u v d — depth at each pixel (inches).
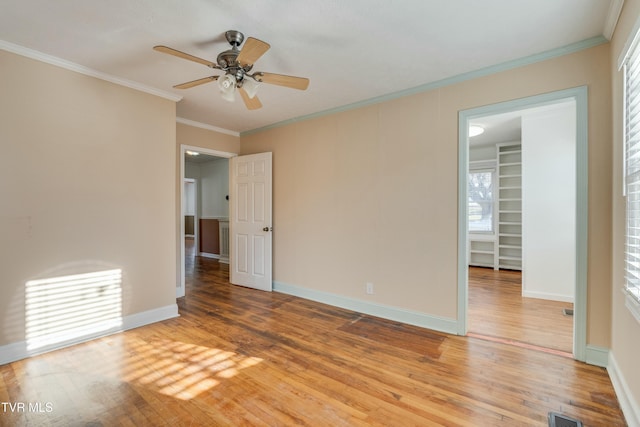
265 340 108.7
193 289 179.0
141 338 110.0
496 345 104.2
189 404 73.1
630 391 67.3
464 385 80.7
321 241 152.7
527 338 109.5
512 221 233.0
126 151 117.9
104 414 69.4
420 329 118.4
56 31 85.2
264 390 78.7
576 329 92.7
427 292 119.9
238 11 76.7
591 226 89.0
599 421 66.8
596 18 79.2
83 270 107.2
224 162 283.6
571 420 67.1
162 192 128.7
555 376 84.3
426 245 120.0
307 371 87.9
